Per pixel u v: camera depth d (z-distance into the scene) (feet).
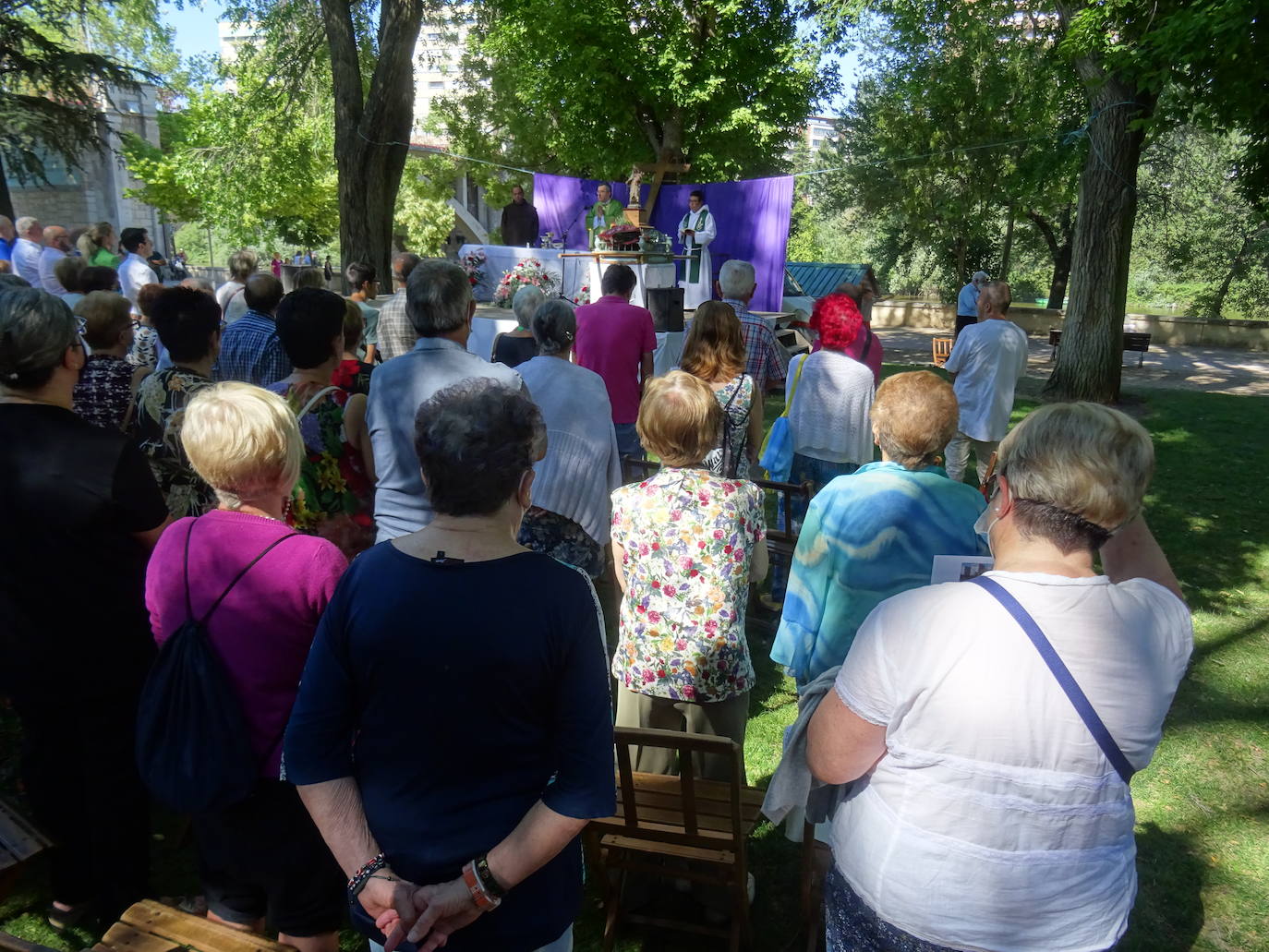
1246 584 18.16
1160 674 4.59
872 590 7.75
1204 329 70.74
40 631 7.39
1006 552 4.94
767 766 11.87
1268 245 103.50
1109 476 4.55
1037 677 4.48
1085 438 4.64
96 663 7.57
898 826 4.82
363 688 4.95
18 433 7.23
